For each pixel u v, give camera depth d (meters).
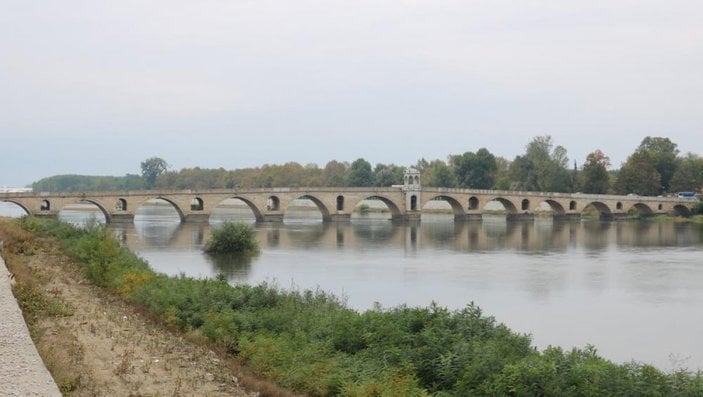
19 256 46.03
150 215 189.25
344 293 55.62
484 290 58.44
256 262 76.50
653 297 55.69
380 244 101.81
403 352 26.58
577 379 23.03
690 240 112.50
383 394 21.44
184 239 101.81
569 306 51.50
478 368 23.98
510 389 22.44
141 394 20.03
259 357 25.75
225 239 83.62
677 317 47.69
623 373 24.25
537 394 22.27
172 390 20.95
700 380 24.89
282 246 96.75
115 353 24.22
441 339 27.67
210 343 28.38
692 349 38.78
